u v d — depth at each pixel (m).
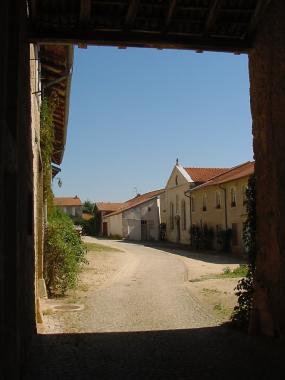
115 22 9.91
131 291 18.22
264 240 10.20
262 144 10.23
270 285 9.90
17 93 7.03
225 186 43.25
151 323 11.98
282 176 9.40
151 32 10.19
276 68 9.48
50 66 14.52
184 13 9.81
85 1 9.04
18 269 6.78
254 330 10.41
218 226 44.97
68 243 17.89
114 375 7.74
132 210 73.00
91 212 108.12
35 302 11.18
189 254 41.44
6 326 6.41
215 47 10.44
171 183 61.47
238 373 7.80
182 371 7.95
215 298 16.00
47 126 15.85
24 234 8.06
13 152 6.51
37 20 9.64
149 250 46.50
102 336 10.50
